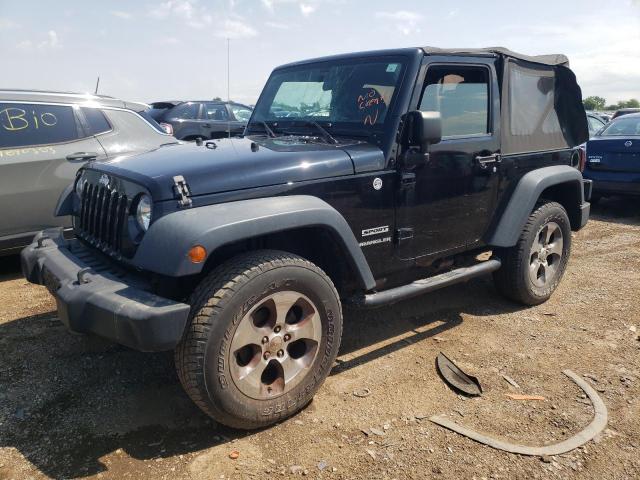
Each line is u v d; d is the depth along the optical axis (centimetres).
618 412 294
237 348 260
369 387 323
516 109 411
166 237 245
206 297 253
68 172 521
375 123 336
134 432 278
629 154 761
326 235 299
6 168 493
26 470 249
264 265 263
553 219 441
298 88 399
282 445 269
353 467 253
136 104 589
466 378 331
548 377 332
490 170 391
